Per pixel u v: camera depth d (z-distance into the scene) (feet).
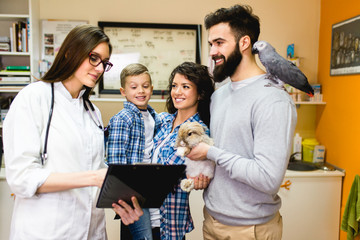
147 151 5.55
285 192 8.65
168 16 9.80
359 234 7.87
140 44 9.76
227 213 3.98
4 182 8.14
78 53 3.62
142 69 5.69
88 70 3.71
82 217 3.85
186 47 9.89
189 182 4.07
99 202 3.54
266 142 3.55
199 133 3.97
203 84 4.68
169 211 4.60
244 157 3.90
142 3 9.68
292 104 3.83
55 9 9.47
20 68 8.97
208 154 3.85
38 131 3.55
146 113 5.83
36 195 3.52
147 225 4.94
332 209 8.79
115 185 3.28
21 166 3.37
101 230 4.23
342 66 8.66
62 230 3.63
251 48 4.10
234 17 3.89
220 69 4.04
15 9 9.52
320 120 9.95
